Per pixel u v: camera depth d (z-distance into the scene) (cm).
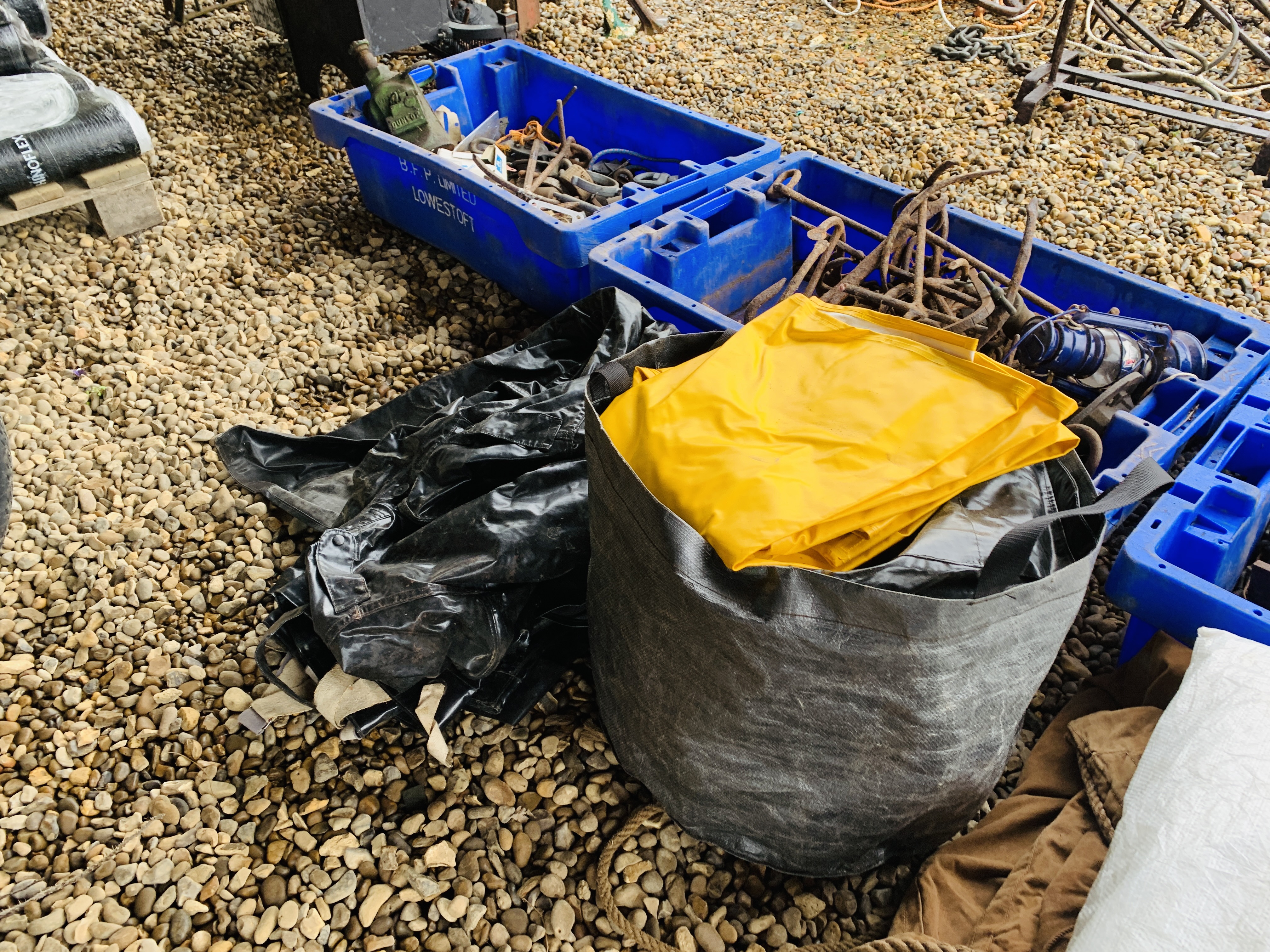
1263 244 311
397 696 170
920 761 133
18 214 283
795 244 291
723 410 136
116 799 167
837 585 112
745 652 123
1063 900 131
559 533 170
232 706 180
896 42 470
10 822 161
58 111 283
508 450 184
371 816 165
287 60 429
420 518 186
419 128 310
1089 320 220
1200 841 113
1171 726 130
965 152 365
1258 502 167
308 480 222
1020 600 116
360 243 323
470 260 302
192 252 306
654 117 320
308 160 363
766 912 155
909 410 133
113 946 147
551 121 336
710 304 264
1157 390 211
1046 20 482
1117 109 397
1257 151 365
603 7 479
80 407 247
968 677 123
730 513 119
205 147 362
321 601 162
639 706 150
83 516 216
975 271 229
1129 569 157
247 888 156
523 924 153
